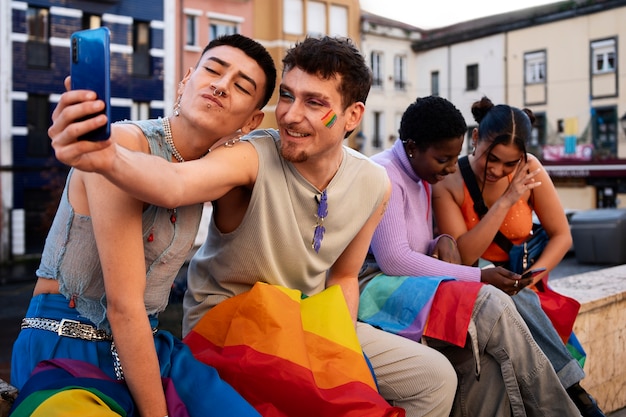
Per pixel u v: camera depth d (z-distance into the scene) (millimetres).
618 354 3742
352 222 2162
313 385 1799
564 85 29953
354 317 2336
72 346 1706
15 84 19875
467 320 2369
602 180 29062
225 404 1648
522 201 3000
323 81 1876
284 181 1977
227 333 1923
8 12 19625
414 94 34031
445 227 2930
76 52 1236
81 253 1686
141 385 1595
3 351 8812
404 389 2275
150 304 1813
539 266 2949
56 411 1428
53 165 20375
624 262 14992
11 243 19703
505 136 2740
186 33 23469
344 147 2193
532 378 2404
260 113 1934
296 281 2148
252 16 25016
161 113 22422
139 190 1419
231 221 2021
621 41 28047
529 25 30688
